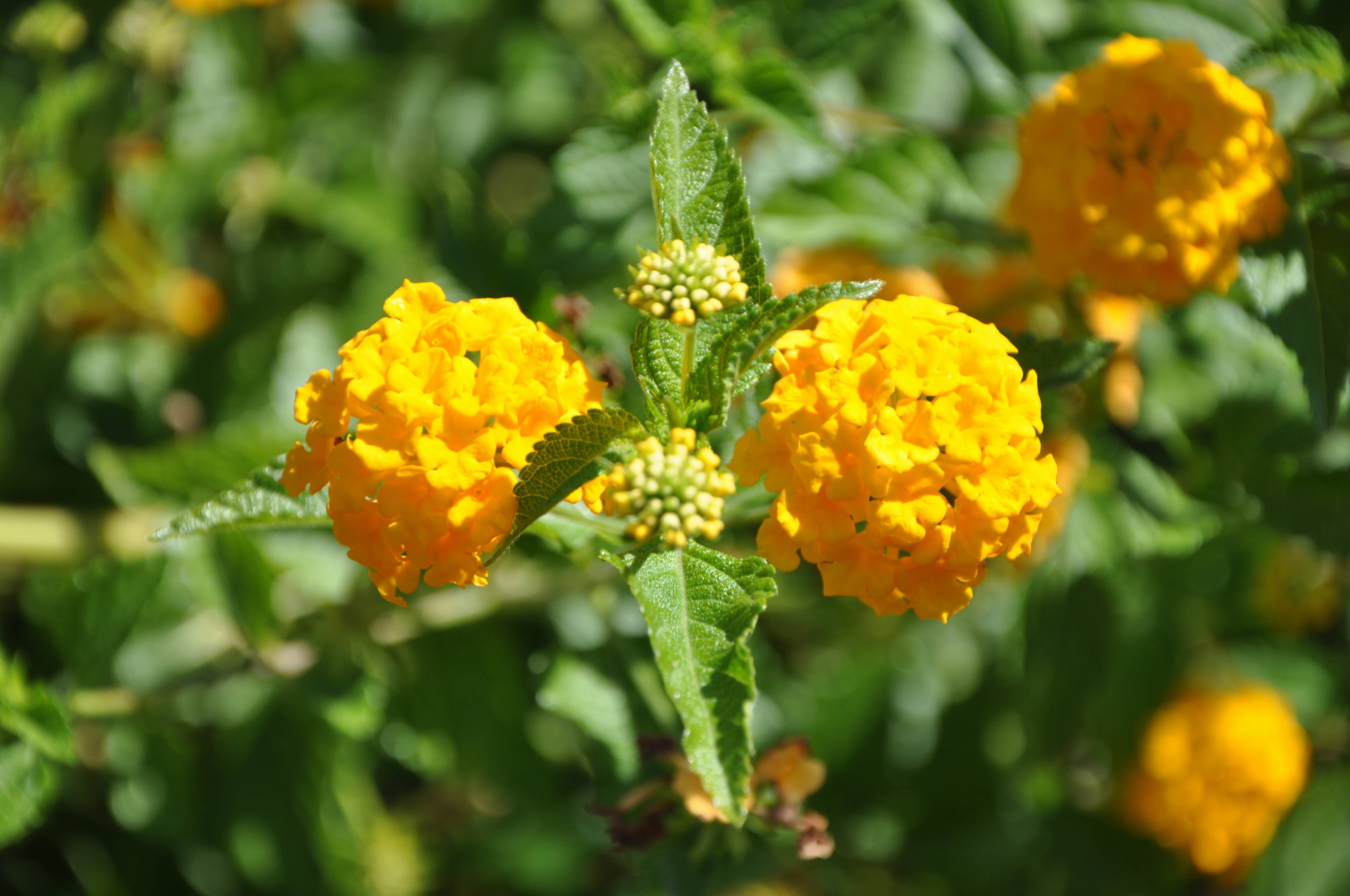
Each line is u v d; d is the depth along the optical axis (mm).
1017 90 599
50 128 618
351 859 611
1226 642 718
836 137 597
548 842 675
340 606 575
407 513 492
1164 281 544
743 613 489
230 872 612
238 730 607
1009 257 592
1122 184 542
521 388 495
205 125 680
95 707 578
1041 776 675
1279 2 597
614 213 584
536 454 485
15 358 646
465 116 795
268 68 730
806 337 499
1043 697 610
